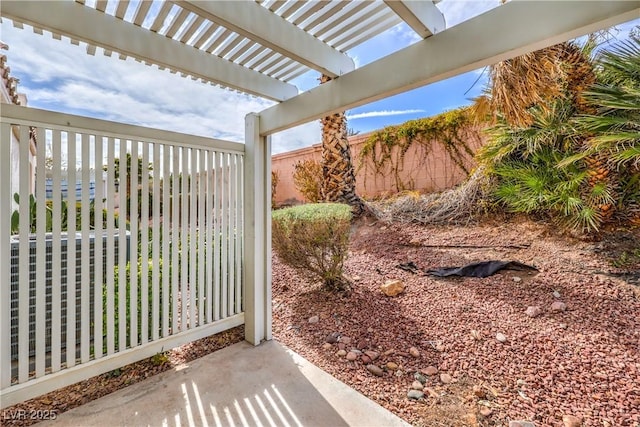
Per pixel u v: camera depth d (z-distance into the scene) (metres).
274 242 3.94
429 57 1.72
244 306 3.03
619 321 2.51
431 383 2.22
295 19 1.94
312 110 2.41
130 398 2.07
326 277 3.76
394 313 3.21
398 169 6.59
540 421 1.81
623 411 1.82
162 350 2.53
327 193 5.79
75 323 2.12
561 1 1.31
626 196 3.44
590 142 3.25
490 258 3.86
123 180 2.25
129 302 2.35
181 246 2.63
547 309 2.83
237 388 2.18
